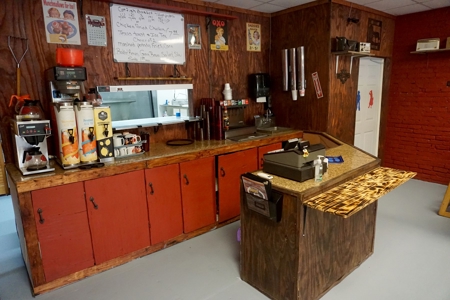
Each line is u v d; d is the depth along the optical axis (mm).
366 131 4855
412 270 2518
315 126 4090
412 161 4820
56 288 2377
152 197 2775
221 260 2740
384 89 4914
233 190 3410
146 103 4930
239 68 4125
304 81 4035
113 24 3012
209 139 3584
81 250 2449
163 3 3291
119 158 2719
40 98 2734
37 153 2336
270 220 2086
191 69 3635
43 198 2209
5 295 2322
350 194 1954
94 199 2443
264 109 4543
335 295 2236
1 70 2543
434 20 4289
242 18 4051
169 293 2314
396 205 3824
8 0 2504
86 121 2441
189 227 3105
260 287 2289
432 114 4492
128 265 2689
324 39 3791
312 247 2045
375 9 4238
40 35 2670
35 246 2230
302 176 2047
